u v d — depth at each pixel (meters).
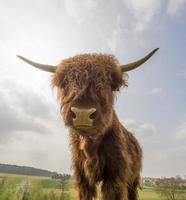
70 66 1.12
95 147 1.19
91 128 0.95
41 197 8.32
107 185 1.21
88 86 1.02
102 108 1.02
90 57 1.17
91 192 1.27
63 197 7.71
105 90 1.06
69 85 1.07
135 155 1.52
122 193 1.19
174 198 7.49
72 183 1.31
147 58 1.21
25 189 8.55
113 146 1.20
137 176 1.66
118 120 1.27
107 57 1.19
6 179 8.73
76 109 0.92
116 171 1.20
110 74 1.14
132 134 1.61
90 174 1.21
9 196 8.16
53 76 1.20
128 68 1.24
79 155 1.27
